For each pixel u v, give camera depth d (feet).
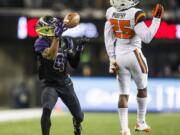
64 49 89.61
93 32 215.31
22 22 220.23
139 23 87.66
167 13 226.38
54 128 137.69
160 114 192.13
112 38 91.91
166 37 214.90
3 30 220.84
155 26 87.30
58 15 225.35
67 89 90.07
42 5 236.02
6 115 182.60
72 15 89.45
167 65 226.99
